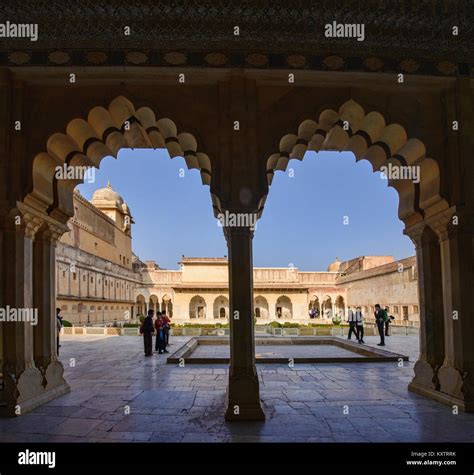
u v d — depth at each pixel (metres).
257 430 4.37
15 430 4.41
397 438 4.12
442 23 5.21
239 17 4.98
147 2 4.86
